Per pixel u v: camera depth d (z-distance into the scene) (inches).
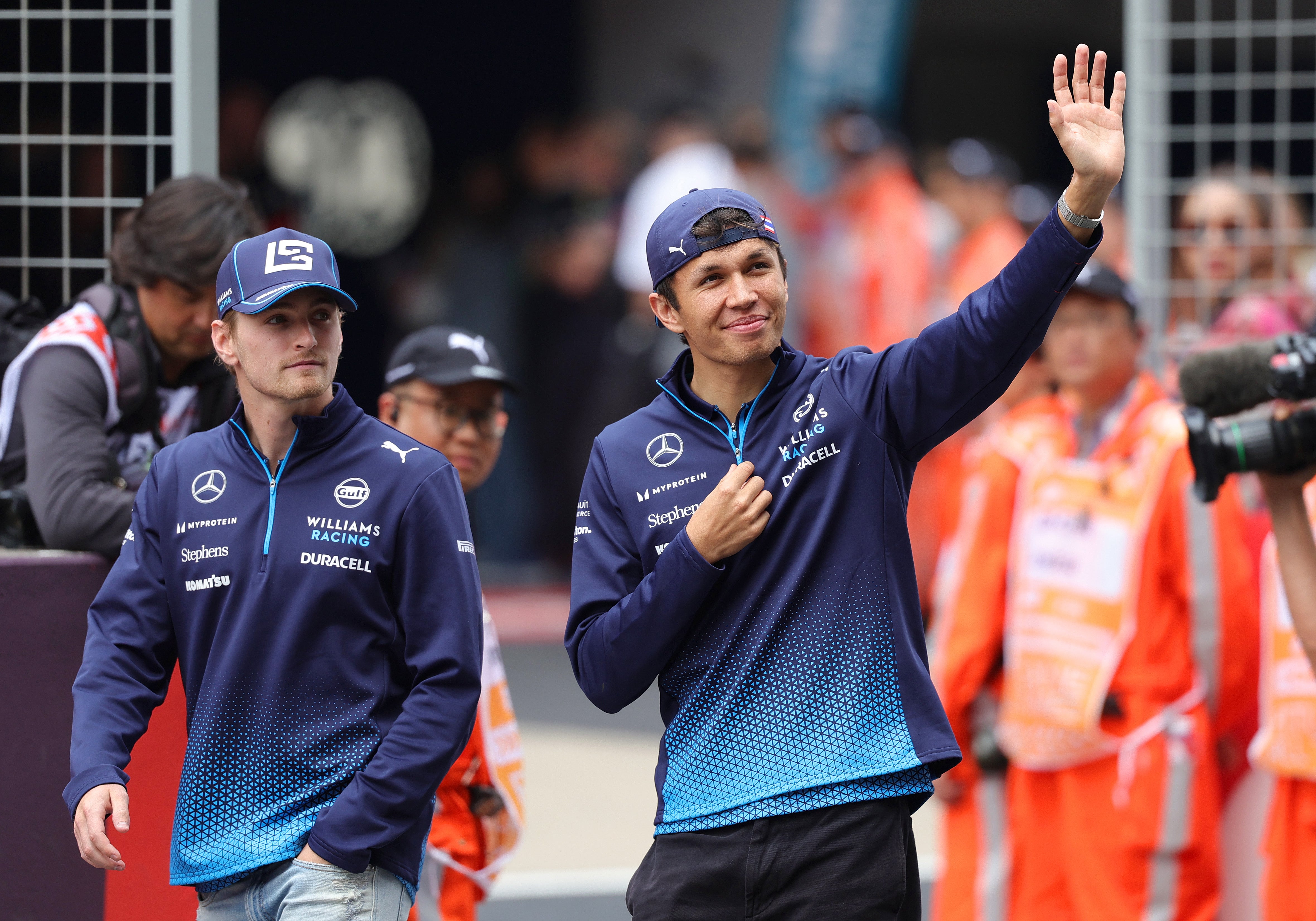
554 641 1398.9
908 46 1702.8
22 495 528.1
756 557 415.2
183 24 591.5
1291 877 567.5
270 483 431.2
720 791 414.3
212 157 600.1
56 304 864.9
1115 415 637.3
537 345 1603.1
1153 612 618.8
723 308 406.0
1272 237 768.3
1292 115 1460.4
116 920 526.6
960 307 408.2
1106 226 1096.2
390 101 1774.1
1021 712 640.4
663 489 427.2
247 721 423.8
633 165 1638.8
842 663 410.3
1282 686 566.9
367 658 426.9
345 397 438.0
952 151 1362.0
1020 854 652.7
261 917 423.2
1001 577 663.8
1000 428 679.1
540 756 1077.8
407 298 1685.5
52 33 678.5
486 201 1637.6
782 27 1675.7
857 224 1357.0
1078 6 1780.3
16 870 518.6
